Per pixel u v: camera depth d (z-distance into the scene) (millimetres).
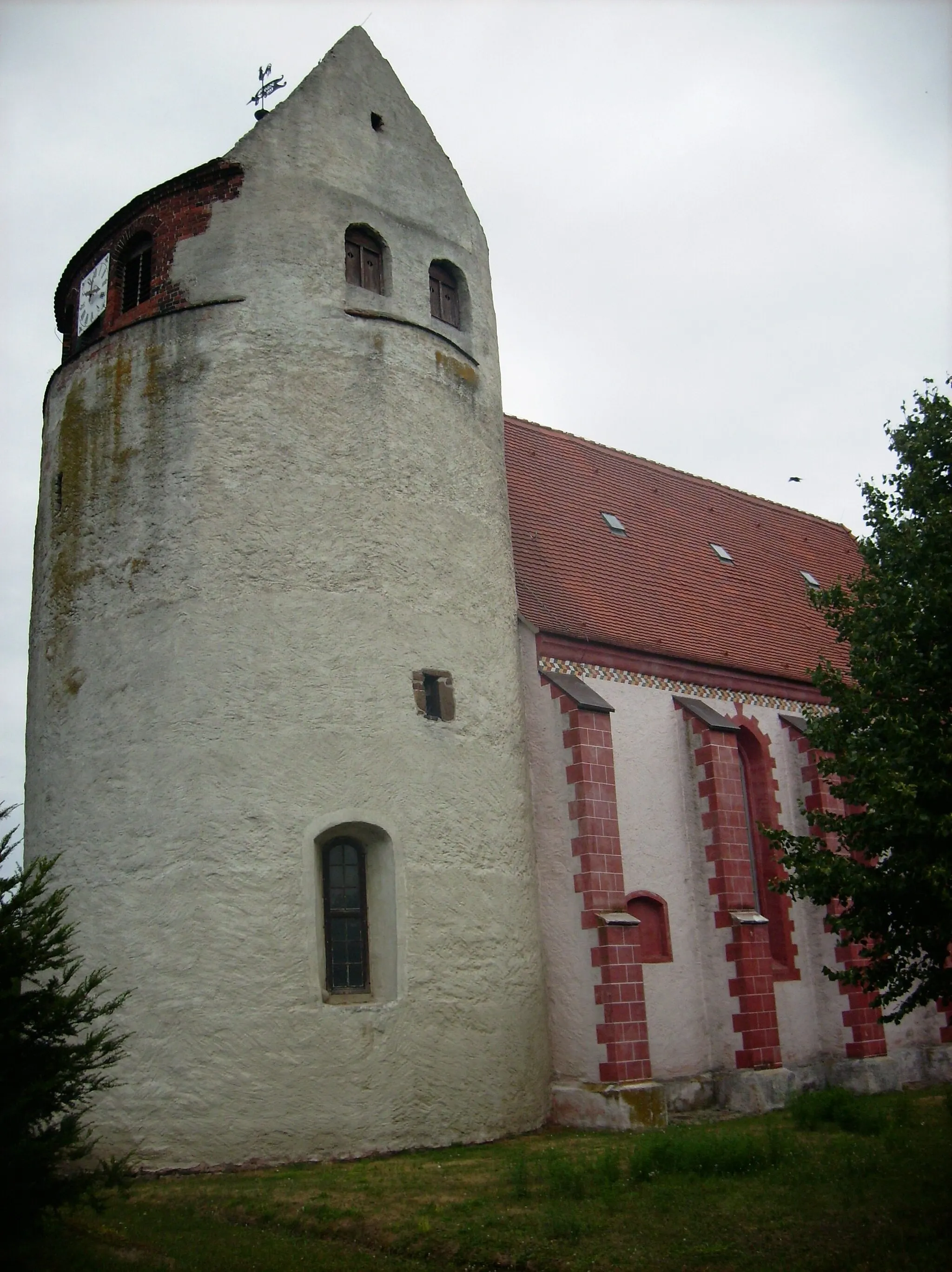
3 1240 10961
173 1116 15695
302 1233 12547
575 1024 19641
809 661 28531
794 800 25953
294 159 20047
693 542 30422
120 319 20062
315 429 18766
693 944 22562
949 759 12250
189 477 18203
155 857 16734
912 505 14602
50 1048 11195
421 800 18047
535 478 27406
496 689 19953
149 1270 11031
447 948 17734
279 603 17766
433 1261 11562
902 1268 10336
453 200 22328
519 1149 16578
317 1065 16172
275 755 17125
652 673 23859
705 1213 12195
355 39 21750
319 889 17047
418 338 20359
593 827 20219
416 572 19062
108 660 18000
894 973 13133
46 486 20406
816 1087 22719
